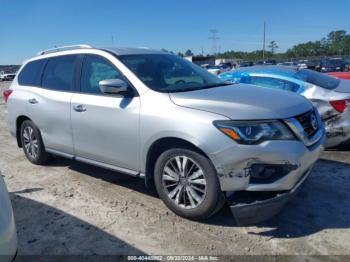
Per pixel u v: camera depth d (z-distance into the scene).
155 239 3.43
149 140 3.74
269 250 3.20
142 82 3.96
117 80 3.89
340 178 4.73
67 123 4.66
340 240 3.32
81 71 4.62
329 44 99.12
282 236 3.42
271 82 6.30
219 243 3.33
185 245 3.32
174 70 4.46
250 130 3.22
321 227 3.55
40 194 4.52
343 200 4.11
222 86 4.25
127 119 3.92
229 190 3.34
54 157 5.72
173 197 3.79
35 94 5.20
